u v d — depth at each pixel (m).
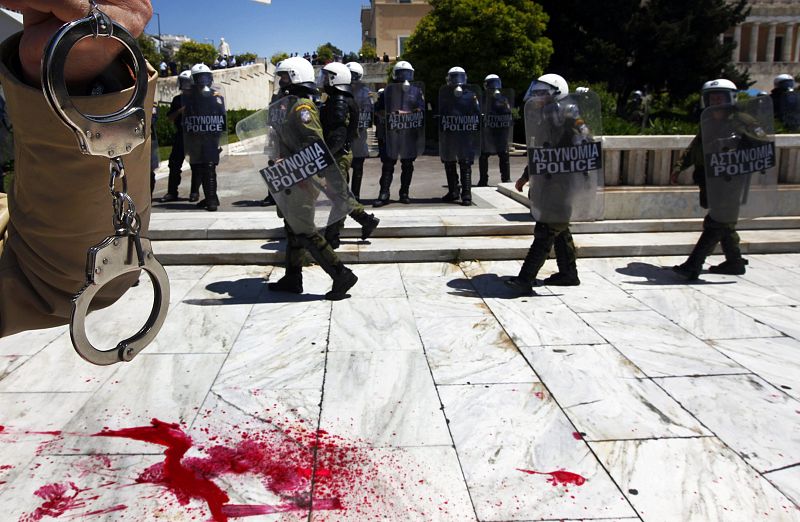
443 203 9.37
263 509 2.64
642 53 29.06
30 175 1.36
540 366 4.10
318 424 3.36
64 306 1.64
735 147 5.69
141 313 5.11
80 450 3.08
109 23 1.14
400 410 3.52
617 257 6.93
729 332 4.70
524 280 5.50
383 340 4.55
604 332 4.70
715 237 5.95
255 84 33.44
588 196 5.31
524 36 21.02
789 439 3.20
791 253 7.14
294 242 5.48
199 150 8.55
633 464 2.97
